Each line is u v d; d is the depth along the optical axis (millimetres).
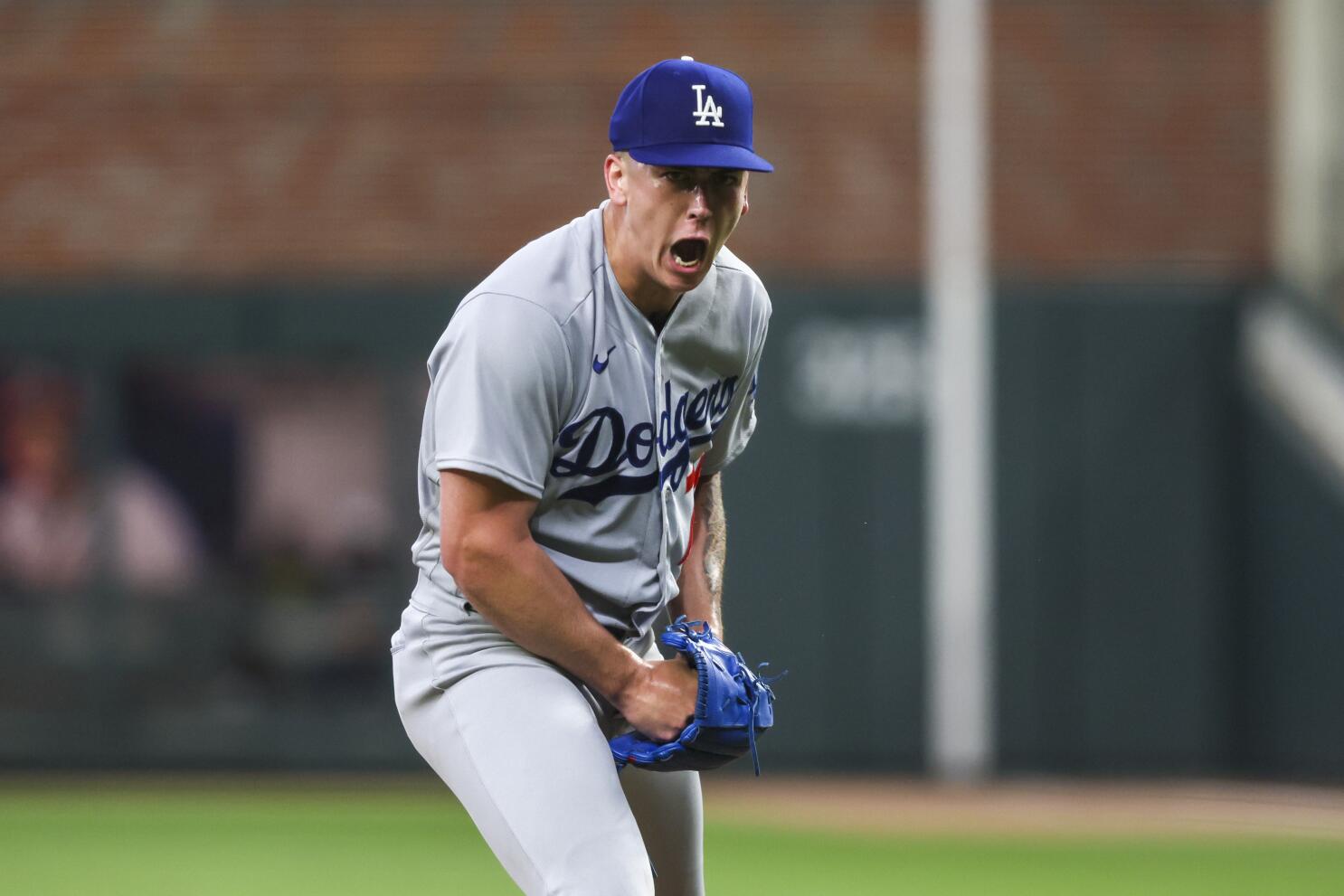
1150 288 42812
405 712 11641
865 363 42812
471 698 11070
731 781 41625
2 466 43688
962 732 41469
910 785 40875
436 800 38406
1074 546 42469
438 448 10844
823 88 44469
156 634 43688
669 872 12406
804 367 42875
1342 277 43531
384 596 43375
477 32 44844
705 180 10578
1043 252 43906
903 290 43031
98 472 43656
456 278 44219
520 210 44375
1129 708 42250
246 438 43719
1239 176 44125
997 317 42781
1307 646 41438
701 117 10453
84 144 44531
